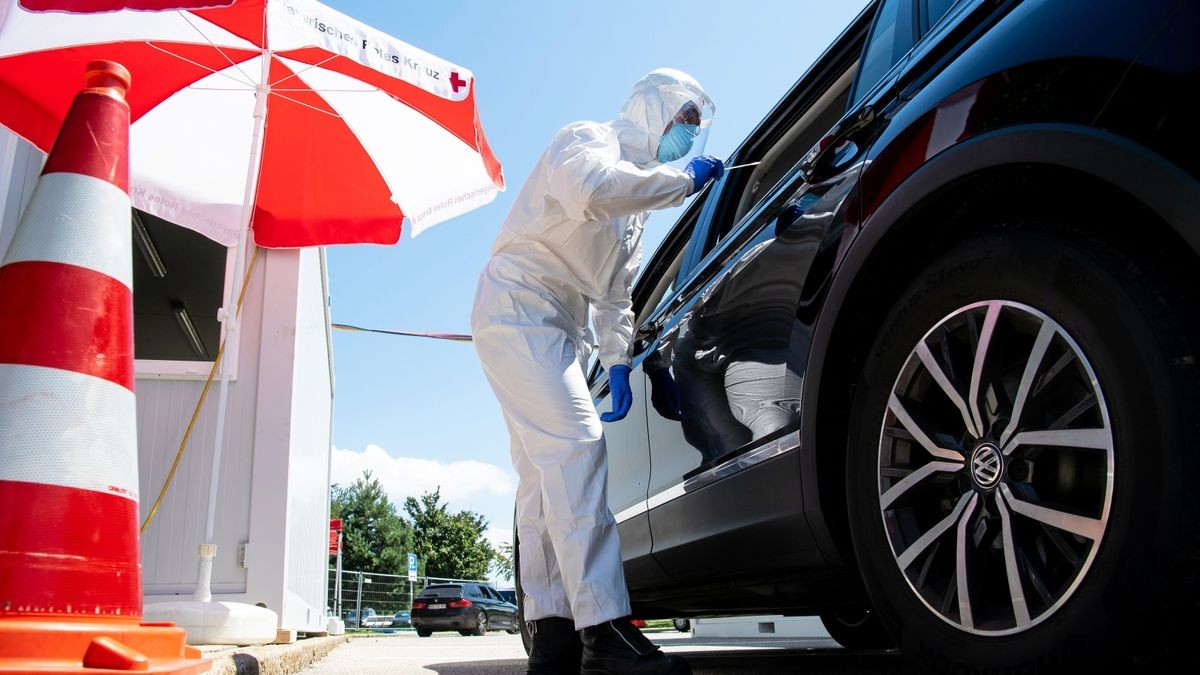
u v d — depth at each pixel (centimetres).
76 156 154
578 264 219
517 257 219
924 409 152
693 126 222
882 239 163
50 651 126
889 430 156
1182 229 105
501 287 216
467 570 5119
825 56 256
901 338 157
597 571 195
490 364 214
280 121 407
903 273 170
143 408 438
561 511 199
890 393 157
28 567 129
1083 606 118
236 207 408
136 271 540
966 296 144
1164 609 110
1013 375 137
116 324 149
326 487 920
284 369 451
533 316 213
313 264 569
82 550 134
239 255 355
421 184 420
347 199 431
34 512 131
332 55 363
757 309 211
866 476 161
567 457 202
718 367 230
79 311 144
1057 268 128
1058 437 125
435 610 2103
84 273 146
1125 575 114
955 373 144
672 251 354
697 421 241
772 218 217
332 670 390
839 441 181
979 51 146
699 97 219
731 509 214
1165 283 116
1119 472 116
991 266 140
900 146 161
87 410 140
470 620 2077
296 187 423
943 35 163
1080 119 120
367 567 5431
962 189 146
